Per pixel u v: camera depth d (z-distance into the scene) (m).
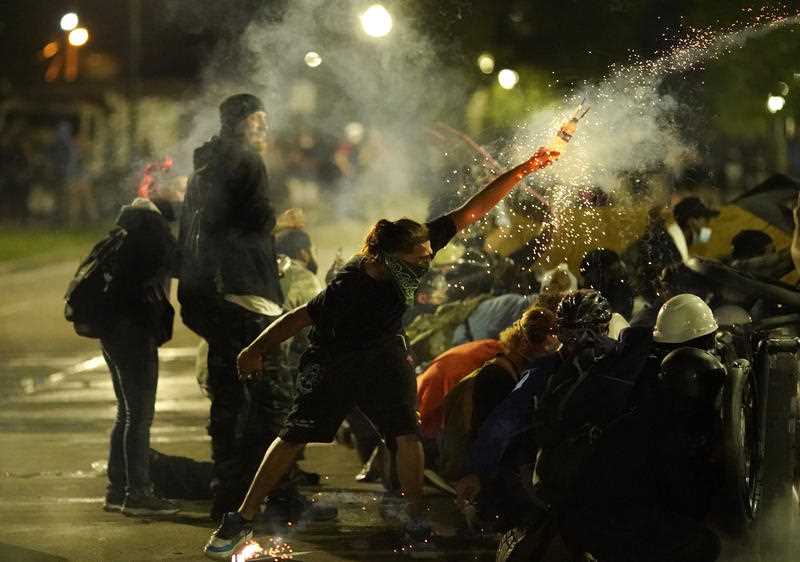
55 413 26.14
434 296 20.27
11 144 87.56
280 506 16.97
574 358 13.11
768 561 14.41
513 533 13.66
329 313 14.77
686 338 13.09
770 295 16.67
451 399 15.83
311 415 14.96
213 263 16.92
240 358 14.97
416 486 15.47
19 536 16.56
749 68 28.22
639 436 12.70
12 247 69.31
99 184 85.38
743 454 13.62
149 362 17.50
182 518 17.42
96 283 17.38
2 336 38.75
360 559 15.33
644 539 12.73
